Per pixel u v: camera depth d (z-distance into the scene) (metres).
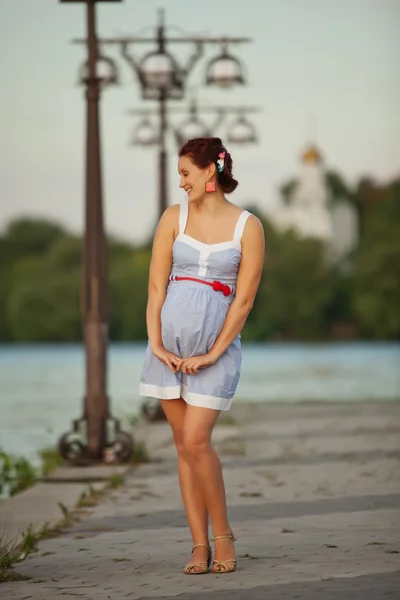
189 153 8.42
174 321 8.30
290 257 107.44
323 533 9.98
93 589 8.03
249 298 8.40
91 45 15.80
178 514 11.31
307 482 13.30
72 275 111.19
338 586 7.91
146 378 8.43
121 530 10.46
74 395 37.56
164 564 8.85
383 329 105.62
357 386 38.53
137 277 108.25
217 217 8.45
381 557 8.88
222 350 8.27
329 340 107.44
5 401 34.31
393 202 111.62
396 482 13.16
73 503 12.15
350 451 16.48
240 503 11.82
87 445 15.62
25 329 110.56
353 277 107.19
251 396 33.44
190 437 8.28
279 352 84.25
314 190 127.94
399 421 21.27
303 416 22.78
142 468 15.15
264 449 17.00
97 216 15.77
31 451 19.50
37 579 8.41
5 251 122.12
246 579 8.20
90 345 15.69
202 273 8.38
